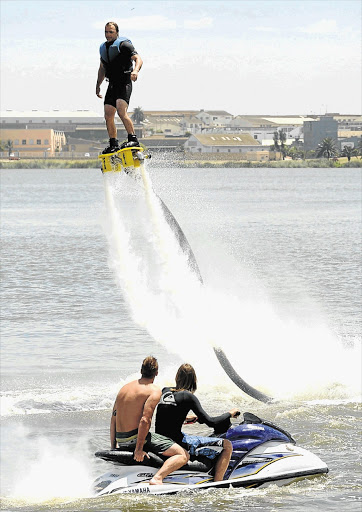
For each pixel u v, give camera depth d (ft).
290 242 552.41
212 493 117.60
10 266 422.41
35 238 596.29
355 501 115.03
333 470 128.26
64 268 412.77
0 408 166.50
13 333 248.52
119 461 116.88
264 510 111.45
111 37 145.69
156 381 190.49
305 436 147.33
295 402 173.47
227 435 123.44
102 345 231.09
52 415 163.02
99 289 340.59
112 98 147.43
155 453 118.42
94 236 608.60
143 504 113.39
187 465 119.75
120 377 194.80
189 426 155.84
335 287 342.64
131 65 146.00
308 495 117.39
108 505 113.19
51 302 306.76
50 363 209.15
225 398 178.09
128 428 117.19
